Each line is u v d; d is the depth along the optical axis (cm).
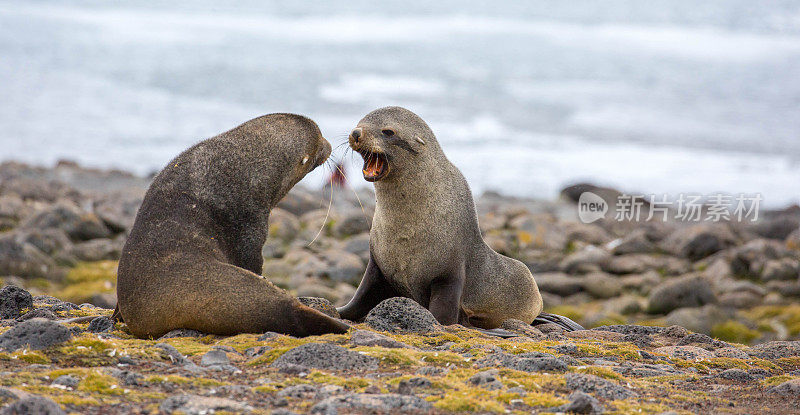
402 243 1555
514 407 926
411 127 1531
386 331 1347
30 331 1062
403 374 1046
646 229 4947
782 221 5006
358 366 1073
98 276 3594
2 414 766
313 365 1066
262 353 1112
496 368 1099
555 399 945
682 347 1384
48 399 799
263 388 951
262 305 1216
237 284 1223
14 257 3550
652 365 1240
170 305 1221
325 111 9850
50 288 3456
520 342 1315
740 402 1033
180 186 1309
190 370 1023
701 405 1003
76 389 909
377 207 1591
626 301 3828
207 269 1234
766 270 4253
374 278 1639
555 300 3916
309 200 5028
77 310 1559
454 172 1623
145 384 948
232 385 960
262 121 1416
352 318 1638
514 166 7281
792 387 1080
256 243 1373
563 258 4394
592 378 1041
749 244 4484
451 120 9688
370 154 1509
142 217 1288
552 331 1636
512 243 4547
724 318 3616
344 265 3809
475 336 1370
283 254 4162
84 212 4222
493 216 5019
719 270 4269
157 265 1237
